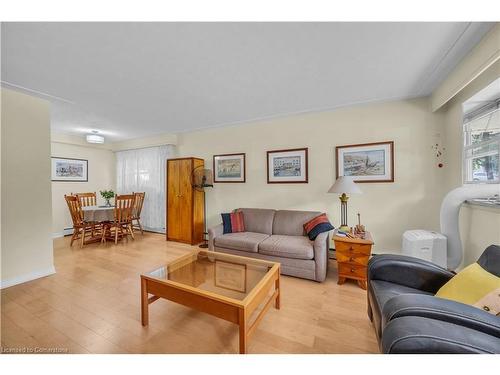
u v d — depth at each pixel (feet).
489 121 6.86
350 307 6.50
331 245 10.48
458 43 5.56
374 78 7.39
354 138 9.99
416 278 5.09
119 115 11.21
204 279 6.52
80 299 6.92
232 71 6.89
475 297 3.79
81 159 16.75
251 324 5.14
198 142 14.38
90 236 15.14
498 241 5.86
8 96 7.78
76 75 7.07
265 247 8.85
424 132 8.83
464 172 7.50
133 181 17.58
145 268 9.50
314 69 6.79
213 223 13.87
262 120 11.99
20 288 7.61
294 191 11.34
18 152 7.99
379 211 9.57
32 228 8.32
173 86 7.90
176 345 4.98
